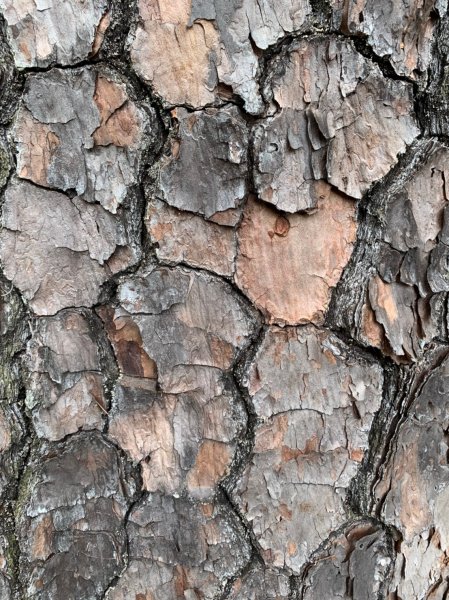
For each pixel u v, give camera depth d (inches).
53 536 14.2
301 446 14.3
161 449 14.1
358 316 13.9
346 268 13.9
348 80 13.2
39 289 13.5
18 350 13.6
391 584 15.1
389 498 14.6
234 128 13.0
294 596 14.6
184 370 13.9
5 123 13.0
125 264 13.5
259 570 14.5
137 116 13.0
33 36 12.7
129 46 12.8
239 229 13.5
